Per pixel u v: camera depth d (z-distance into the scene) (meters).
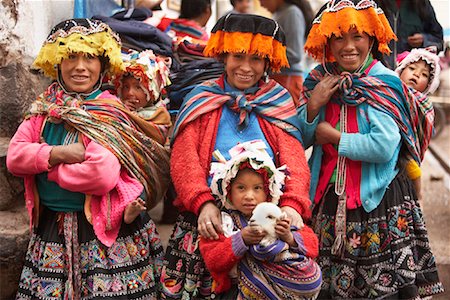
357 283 2.93
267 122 2.87
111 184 2.69
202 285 2.79
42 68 2.86
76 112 2.73
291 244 2.54
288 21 4.50
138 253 2.82
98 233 2.71
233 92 2.88
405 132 2.93
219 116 2.87
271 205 2.52
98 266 2.72
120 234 2.79
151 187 2.92
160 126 2.98
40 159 2.67
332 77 2.94
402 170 3.01
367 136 2.85
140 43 3.44
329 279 2.95
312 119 2.93
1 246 2.94
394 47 3.91
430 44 4.00
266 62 2.94
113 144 2.75
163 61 3.18
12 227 3.03
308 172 2.83
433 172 5.62
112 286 2.73
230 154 2.66
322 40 2.95
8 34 3.17
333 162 2.96
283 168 2.66
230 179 2.59
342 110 2.95
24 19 3.33
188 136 2.84
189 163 2.76
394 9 3.99
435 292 3.00
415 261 2.97
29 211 2.78
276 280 2.54
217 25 2.88
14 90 3.14
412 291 2.88
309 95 3.03
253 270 2.58
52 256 2.75
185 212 2.88
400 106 2.92
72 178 2.65
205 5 4.07
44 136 2.79
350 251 2.88
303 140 2.99
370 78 2.92
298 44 4.50
